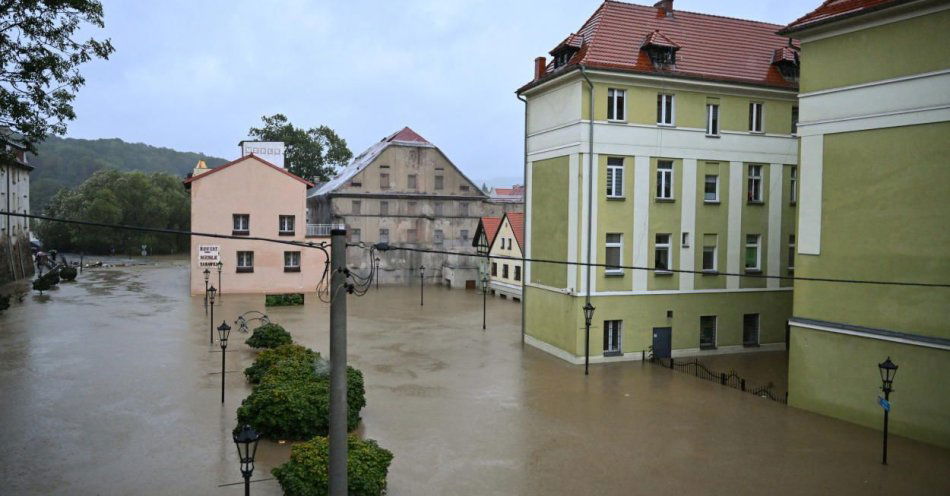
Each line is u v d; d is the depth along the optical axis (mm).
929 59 17547
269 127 78188
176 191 108562
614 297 27562
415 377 24484
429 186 60375
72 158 159125
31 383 22359
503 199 72562
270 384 18344
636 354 28078
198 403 20203
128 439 16922
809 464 15898
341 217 57406
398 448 16703
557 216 28719
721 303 29531
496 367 26469
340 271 9500
